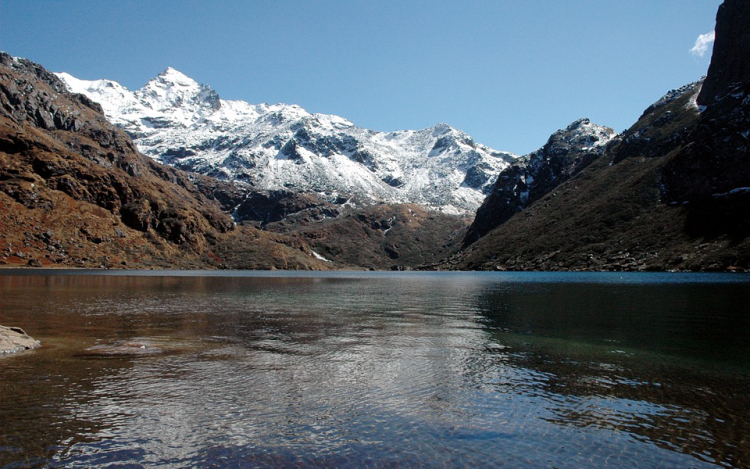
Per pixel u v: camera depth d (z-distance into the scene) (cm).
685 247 13375
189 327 3186
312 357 2211
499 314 4106
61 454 1100
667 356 2267
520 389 1686
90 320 3491
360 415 1395
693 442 1217
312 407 1462
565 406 1496
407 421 1348
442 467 1056
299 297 6262
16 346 2309
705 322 3453
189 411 1410
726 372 1947
